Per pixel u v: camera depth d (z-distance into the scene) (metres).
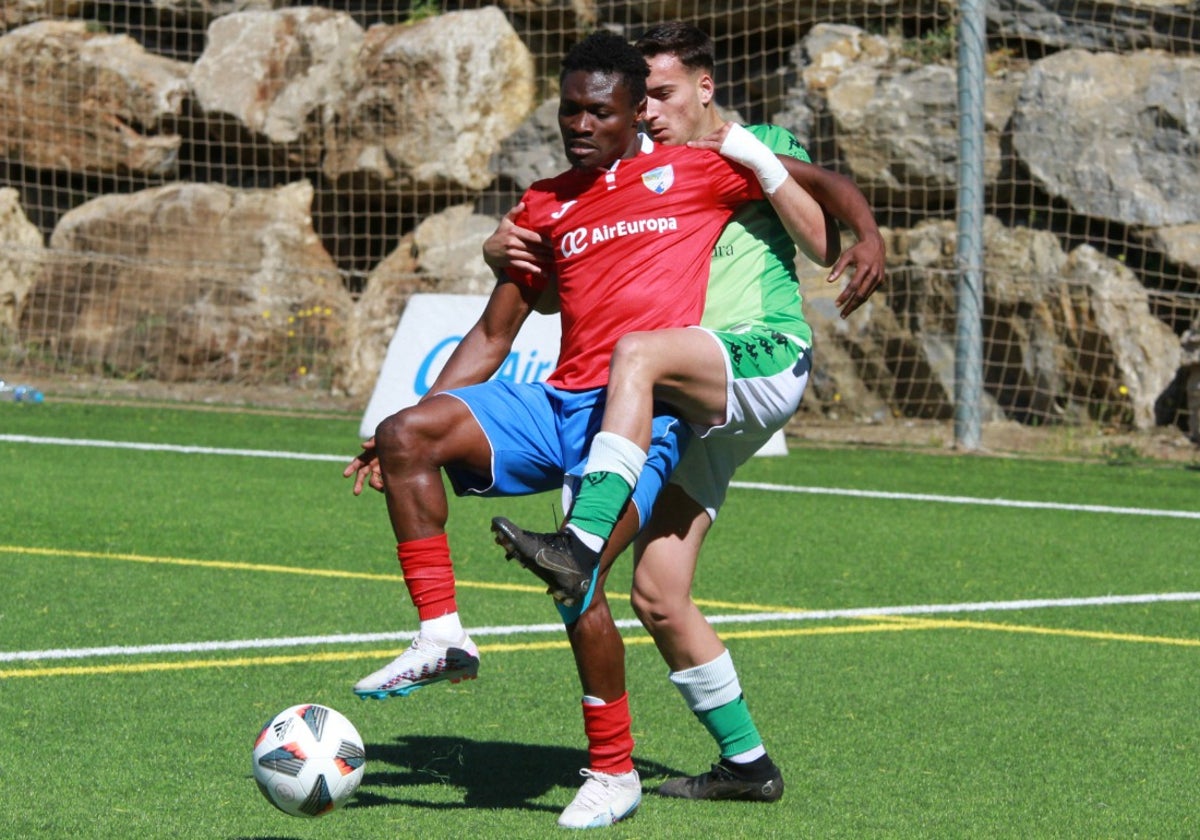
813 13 42.47
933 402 36.88
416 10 47.25
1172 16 39.56
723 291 9.74
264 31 45.69
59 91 45.44
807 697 12.54
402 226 45.44
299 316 41.47
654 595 9.57
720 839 8.73
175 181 45.94
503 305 9.91
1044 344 36.34
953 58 40.25
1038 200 38.56
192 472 26.12
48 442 29.39
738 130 9.62
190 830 8.57
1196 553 21.05
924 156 38.22
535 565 8.08
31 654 13.15
